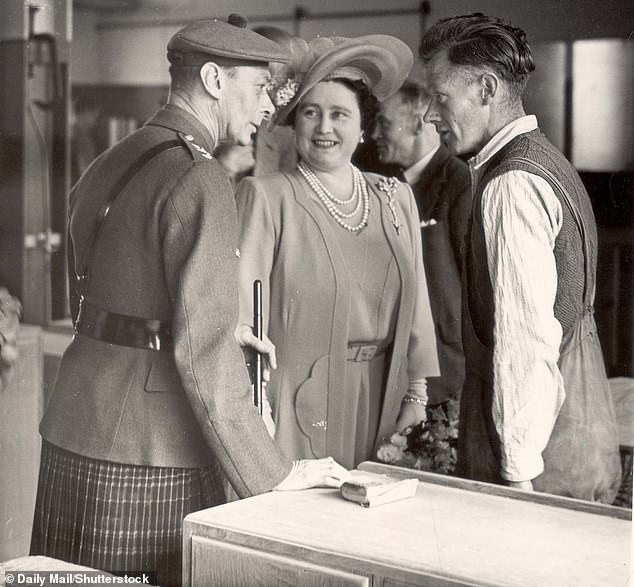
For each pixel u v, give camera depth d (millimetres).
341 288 1624
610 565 1194
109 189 1555
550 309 1559
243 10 1589
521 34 1545
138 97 1603
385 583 1158
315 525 1296
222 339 1430
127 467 1509
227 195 1490
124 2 1602
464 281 1590
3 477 1640
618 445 1579
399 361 1634
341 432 1646
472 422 1611
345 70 1582
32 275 1645
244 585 1263
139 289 1498
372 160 1606
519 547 1255
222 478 1483
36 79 1672
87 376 1557
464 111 1566
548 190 1541
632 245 1547
